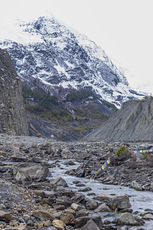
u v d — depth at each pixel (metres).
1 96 43.50
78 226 5.51
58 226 5.17
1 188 6.52
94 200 7.49
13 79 52.62
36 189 8.29
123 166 15.11
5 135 35.31
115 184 11.66
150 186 10.24
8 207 5.39
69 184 11.06
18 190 7.16
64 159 20.45
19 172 9.18
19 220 5.00
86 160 19.77
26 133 50.59
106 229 5.61
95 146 33.09
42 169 11.01
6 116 42.47
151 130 69.81
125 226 5.69
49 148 24.83
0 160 16.22
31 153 20.80
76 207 6.60
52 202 6.95
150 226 5.75
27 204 6.17
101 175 13.36
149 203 7.97
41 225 5.19
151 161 15.23
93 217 5.73
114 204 7.26
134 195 9.20
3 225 4.57
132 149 25.28
